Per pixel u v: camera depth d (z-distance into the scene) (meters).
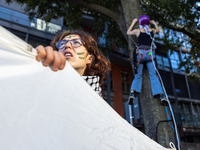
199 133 15.52
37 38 13.64
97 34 9.10
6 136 0.46
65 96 0.66
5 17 12.83
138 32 3.43
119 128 0.81
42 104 0.58
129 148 0.76
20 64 0.58
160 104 3.06
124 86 16.36
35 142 0.50
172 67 17.44
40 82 0.61
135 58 3.33
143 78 3.32
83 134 0.63
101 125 0.73
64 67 0.73
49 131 0.55
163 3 5.17
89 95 0.77
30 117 0.53
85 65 1.30
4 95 0.50
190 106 16.73
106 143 0.68
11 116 0.49
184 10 6.19
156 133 2.74
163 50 8.01
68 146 0.56
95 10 5.62
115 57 15.38
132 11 4.02
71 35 1.32
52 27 14.38
